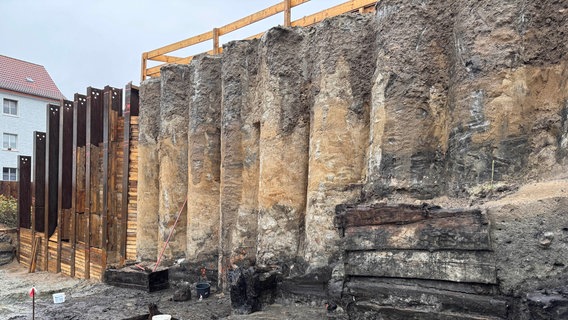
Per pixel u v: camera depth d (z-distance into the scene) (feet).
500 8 16.01
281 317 20.13
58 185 41.50
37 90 100.63
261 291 22.12
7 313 25.12
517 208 13.42
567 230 12.60
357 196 21.54
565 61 15.07
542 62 15.46
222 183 28.63
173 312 23.89
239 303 21.67
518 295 12.96
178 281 30.78
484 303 13.34
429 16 18.81
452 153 17.02
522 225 13.24
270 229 24.79
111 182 36.68
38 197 44.21
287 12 27.07
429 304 14.40
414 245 14.84
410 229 15.03
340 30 22.77
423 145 18.34
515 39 15.66
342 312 18.19
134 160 36.55
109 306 26.05
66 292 32.50
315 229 22.30
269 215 24.90
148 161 35.27
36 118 100.27
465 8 17.12
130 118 36.65
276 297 22.88
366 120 22.13
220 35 32.14
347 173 21.95
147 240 34.71
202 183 30.63
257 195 27.45
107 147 36.52
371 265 15.85
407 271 14.98
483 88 15.94
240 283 21.84
